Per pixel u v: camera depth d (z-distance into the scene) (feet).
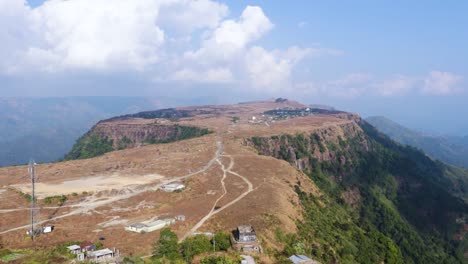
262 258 246.47
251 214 316.60
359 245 362.12
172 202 365.81
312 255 284.20
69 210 346.74
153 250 248.52
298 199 405.18
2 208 354.13
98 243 260.01
